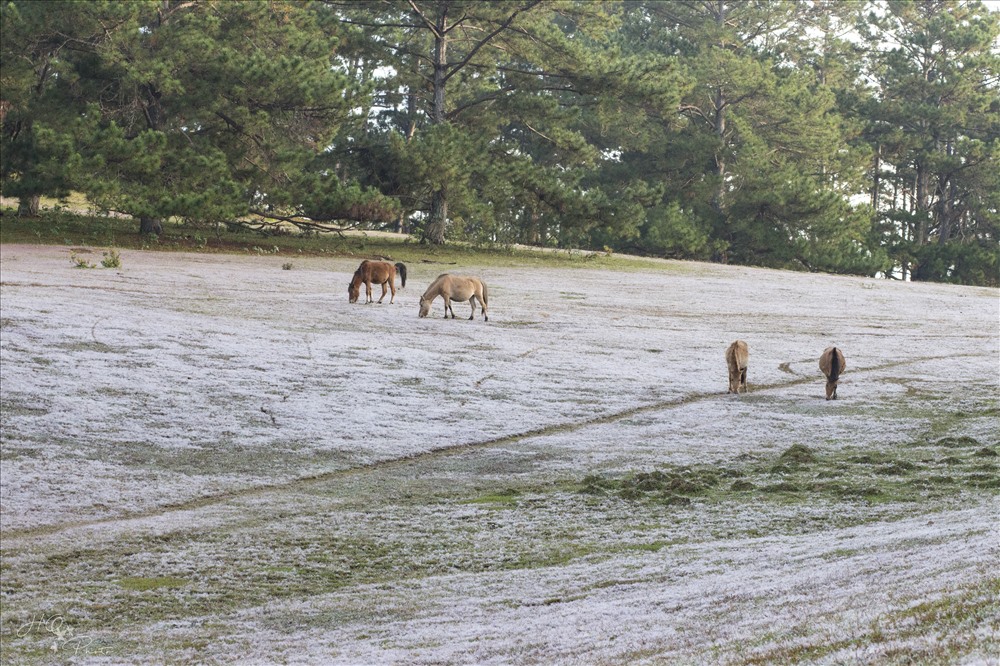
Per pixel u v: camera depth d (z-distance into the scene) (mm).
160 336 28125
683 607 8586
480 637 8633
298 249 58281
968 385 27547
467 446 21156
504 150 69438
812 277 65312
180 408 22094
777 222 84750
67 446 19391
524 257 64500
